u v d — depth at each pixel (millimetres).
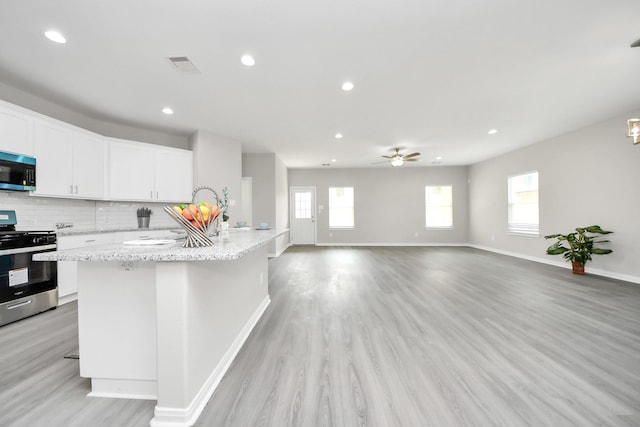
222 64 2695
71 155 3465
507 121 4395
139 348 1592
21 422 1405
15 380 1764
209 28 2176
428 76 2953
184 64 2689
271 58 2598
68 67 2738
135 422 1420
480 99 3547
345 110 3891
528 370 1871
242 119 4230
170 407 1412
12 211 3008
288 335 2434
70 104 3627
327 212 8867
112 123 4355
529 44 2404
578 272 4641
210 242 1681
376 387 1699
